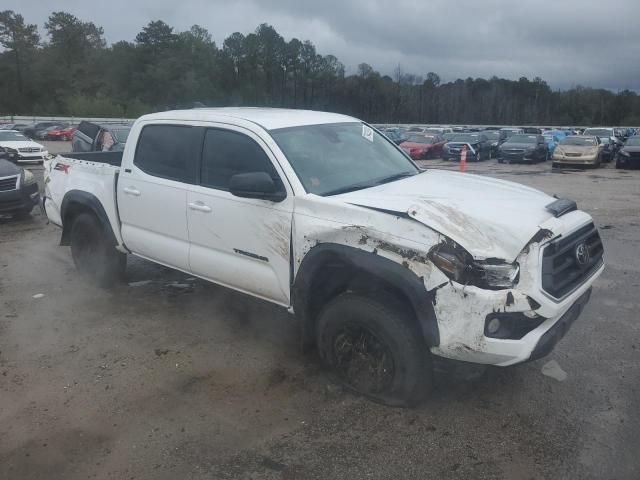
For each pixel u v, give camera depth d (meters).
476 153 27.86
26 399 3.90
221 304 5.64
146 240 5.20
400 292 3.59
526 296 3.17
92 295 5.92
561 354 4.50
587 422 3.55
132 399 3.89
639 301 5.71
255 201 4.15
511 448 3.31
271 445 3.37
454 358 3.34
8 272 6.83
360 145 4.77
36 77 103.25
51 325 5.15
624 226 9.74
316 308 4.12
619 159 23.53
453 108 114.81
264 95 109.94
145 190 5.07
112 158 7.00
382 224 3.48
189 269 4.87
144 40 102.06
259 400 3.86
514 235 3.27
